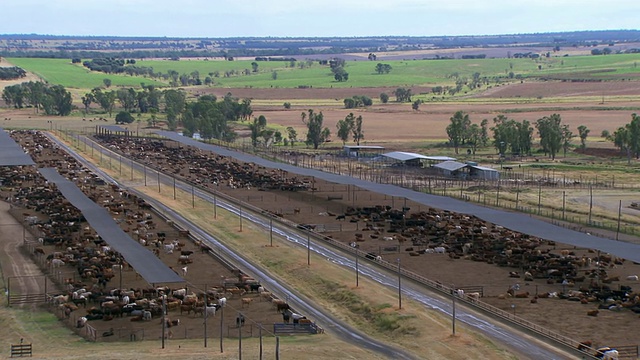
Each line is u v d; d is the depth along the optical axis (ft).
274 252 466.29
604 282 402.11
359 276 414.21
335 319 353.10
